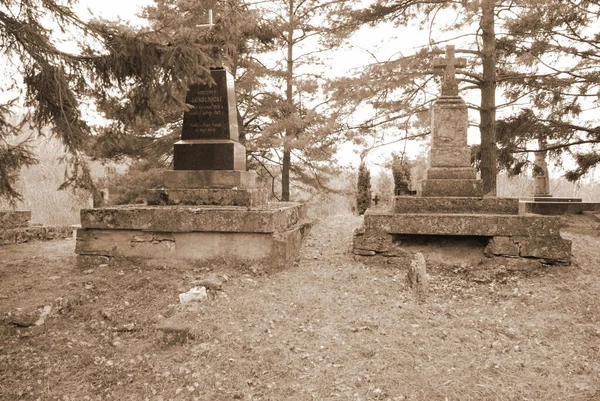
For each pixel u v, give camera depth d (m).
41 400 3.93
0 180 6.61
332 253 8.24
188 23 11.00
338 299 5.87
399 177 13.07
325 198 22.20
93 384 4.19
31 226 10.64
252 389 3.97
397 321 5.18
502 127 13.01
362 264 7.42
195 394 3.94
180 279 6.46
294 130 15.38
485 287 6.57
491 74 12.33
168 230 6.99
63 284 6.14
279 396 3.86
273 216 6.86
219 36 6.83
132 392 4.04
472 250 7.38
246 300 5.71
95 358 4.58
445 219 7.20
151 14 15.31
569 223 11.93
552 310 5.59
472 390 3.84
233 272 6.75
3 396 3.96
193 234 7.06
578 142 12.77
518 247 7.00
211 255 7.04
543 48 11.64
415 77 12.15
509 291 6.35
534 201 15.59
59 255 8.14
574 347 4.59
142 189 16.30
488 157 12.45
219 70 8.07
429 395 3.79
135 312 5.52
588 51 11.66
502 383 3.95
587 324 5.12
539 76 11.95
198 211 6.96
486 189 12.45
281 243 6.93
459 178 7.93
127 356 4.63
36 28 5.97
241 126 17.30
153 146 17.14
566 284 6.38
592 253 7.78
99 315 5.44
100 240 7.28
